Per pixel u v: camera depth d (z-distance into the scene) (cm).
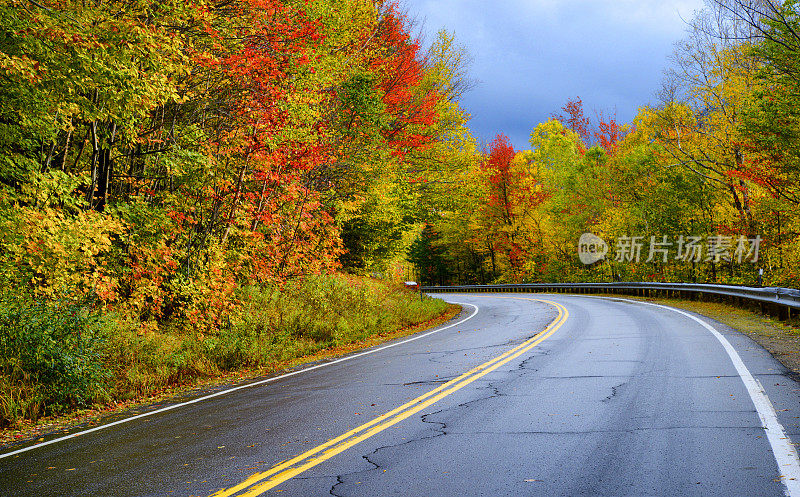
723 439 507
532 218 4984
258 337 1364
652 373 827
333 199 2169
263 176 1496
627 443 510
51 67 959
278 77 1416
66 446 626
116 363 1022
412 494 412
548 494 401
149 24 1077
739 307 1858
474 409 668
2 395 800
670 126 3039
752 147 2161
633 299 2709
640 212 3606
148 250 1246
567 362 966
